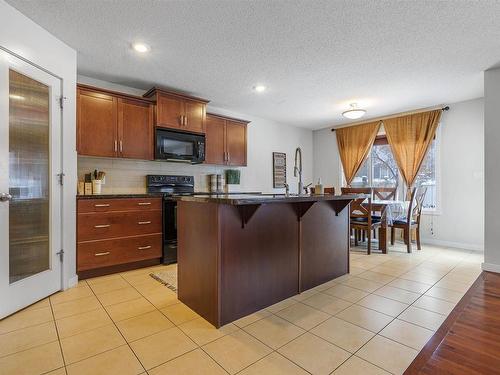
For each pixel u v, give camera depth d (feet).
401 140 16.12
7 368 4.85
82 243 9.27
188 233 7.39
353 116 14.80
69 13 7.13
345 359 5.13
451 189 14.64
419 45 8.71
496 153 10.27
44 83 7.87
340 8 6.95
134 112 11.40
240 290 6.74
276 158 18.65
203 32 8.03
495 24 7.55
